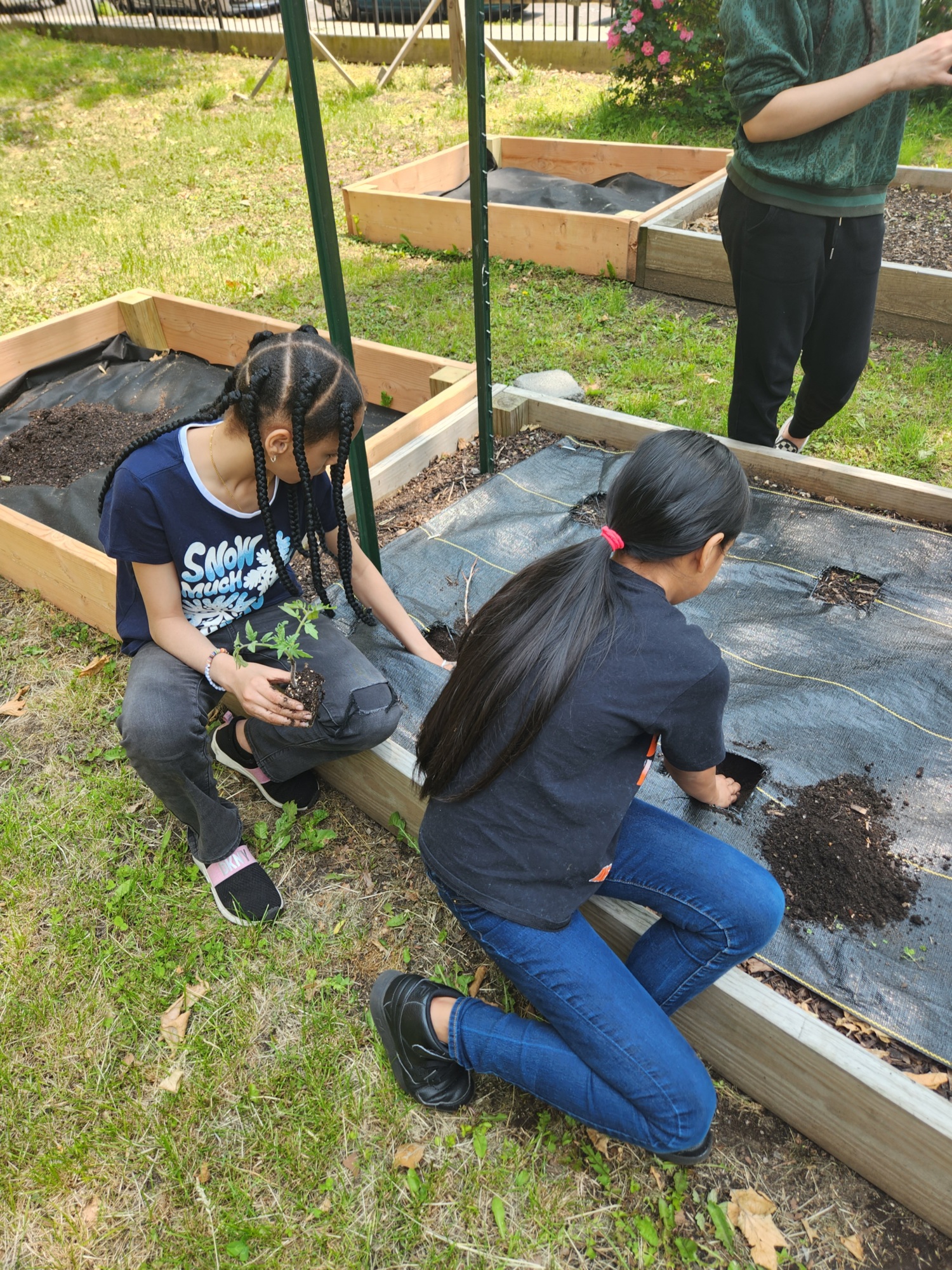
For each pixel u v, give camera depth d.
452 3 9.50
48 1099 1.80
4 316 5.58
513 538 3.13
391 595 2.36
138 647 2.09
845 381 3.04
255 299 5.57
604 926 1.88
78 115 10.49
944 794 2.16
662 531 1.37
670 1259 1.57
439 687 2.50
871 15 2.33
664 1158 1.64
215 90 10.97
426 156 8.02
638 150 6.83
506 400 3.69
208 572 2.00
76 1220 1.64
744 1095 1.79
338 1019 1.92
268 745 2.21
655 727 1.41
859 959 1.86
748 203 2.67
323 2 13.88
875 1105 1.52
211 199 7.50
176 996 1.98
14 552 3.09
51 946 2.09
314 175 2.06
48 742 2.63
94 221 7.11
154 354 4.88
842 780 2.22
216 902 2.14
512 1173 1.68
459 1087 1.75
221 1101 1.79
